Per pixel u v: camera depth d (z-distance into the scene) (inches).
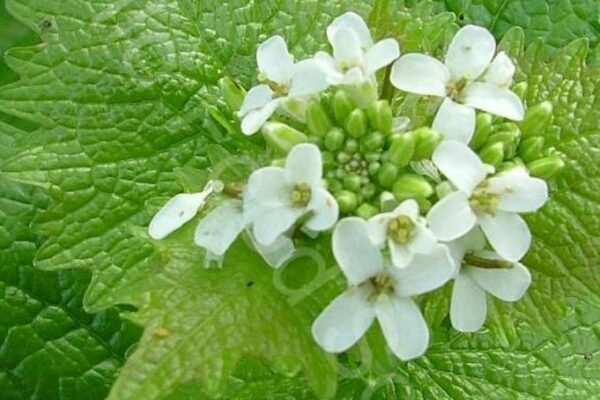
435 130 4.4
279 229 4.3
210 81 5.3
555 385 5.3
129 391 4.2
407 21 4.9
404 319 4.3
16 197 6.0
